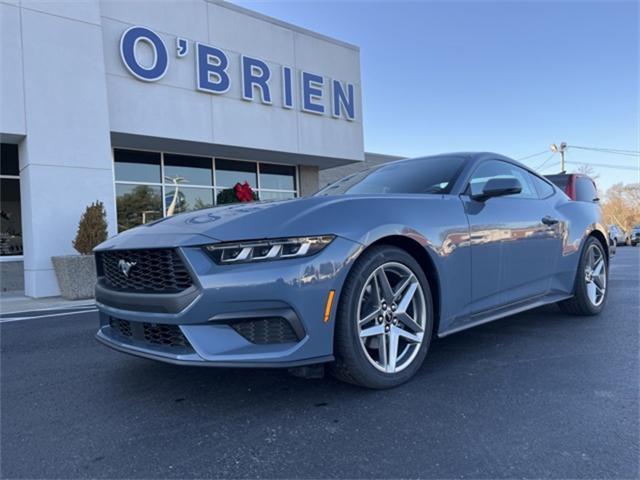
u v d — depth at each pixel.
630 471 1.78
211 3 11.12
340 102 13.77
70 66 8.59
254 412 2.40
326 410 2.39
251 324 2.28
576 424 2.17
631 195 57.81
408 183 3.44
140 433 2.21
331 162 14.38
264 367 2.18
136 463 1.93
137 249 2.46
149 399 2.64
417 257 2.88
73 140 8.60
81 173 8.67
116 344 2.64
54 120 8.41
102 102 8.95
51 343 4.15
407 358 2.74
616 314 4.58
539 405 2.39
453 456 1.91
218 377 2.96
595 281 4.57
